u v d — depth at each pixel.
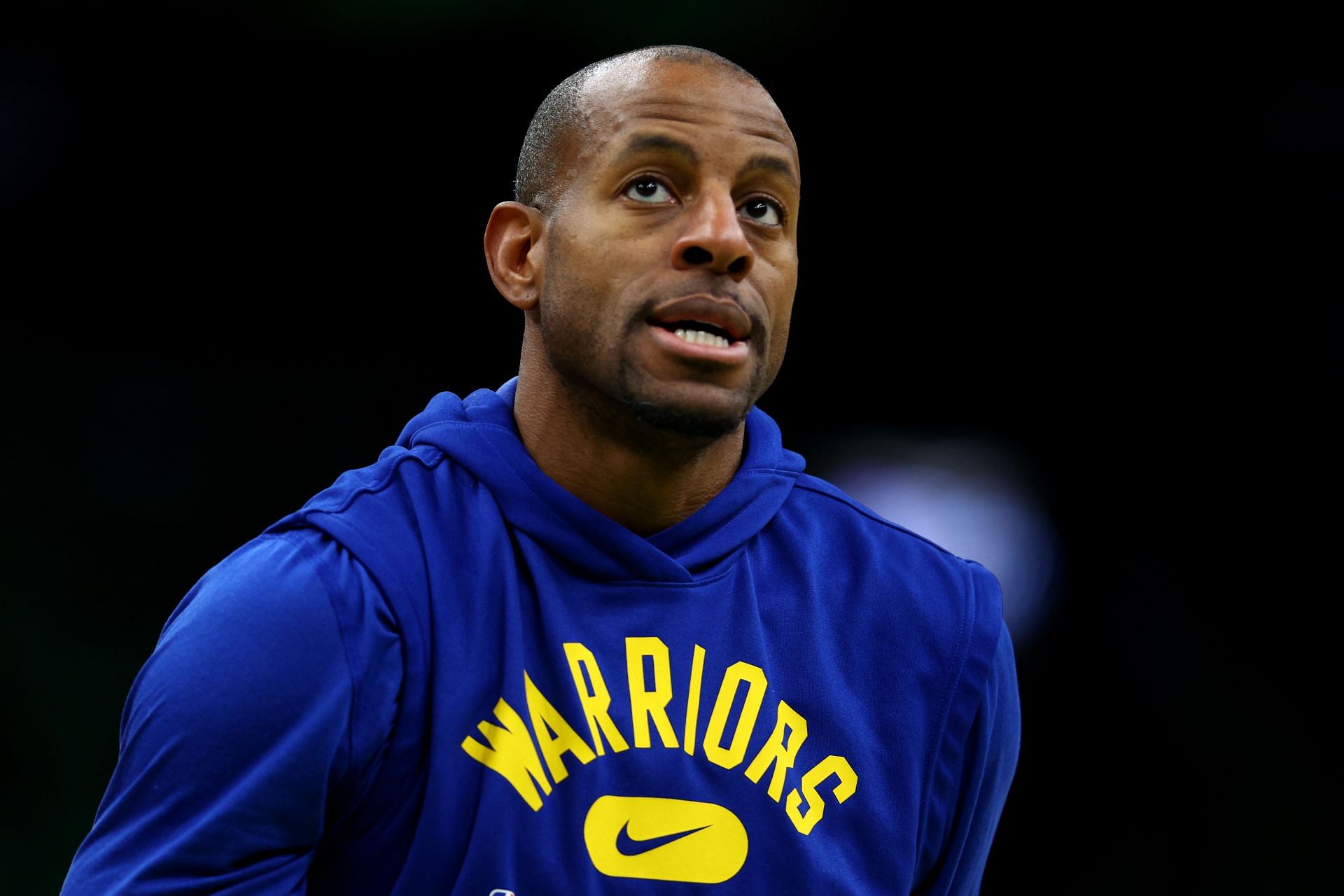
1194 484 27.92
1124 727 25.17
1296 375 28.12
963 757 6.11
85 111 27.50
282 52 27.17
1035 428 28.83
